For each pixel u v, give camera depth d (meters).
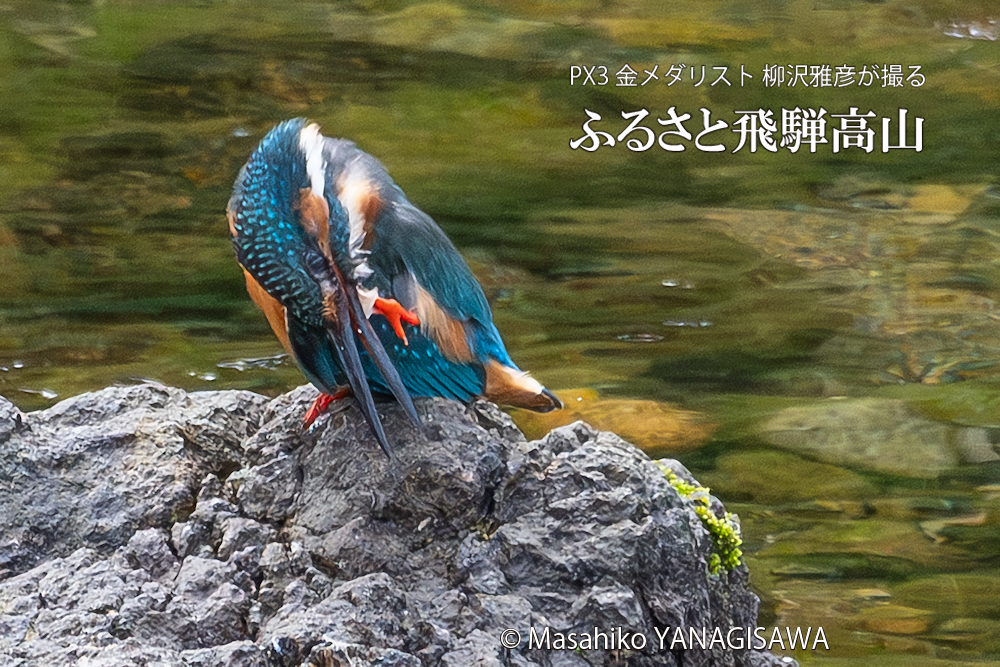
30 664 4.91
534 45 22.42
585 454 5.92
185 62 21.44
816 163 18.41
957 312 14.51
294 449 6.09
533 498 5.83
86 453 6.01
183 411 6.37
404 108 20.12
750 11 23.59
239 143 18.75
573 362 13.30
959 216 16.91
